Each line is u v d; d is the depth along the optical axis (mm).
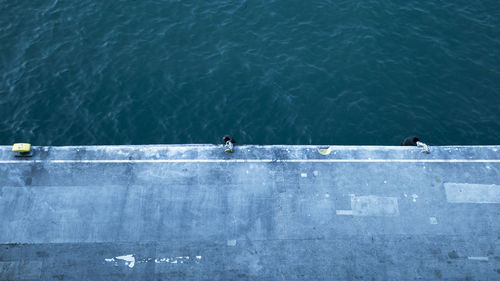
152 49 32656
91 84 30531
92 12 35125
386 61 32219
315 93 30172
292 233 21188
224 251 20625
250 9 35438
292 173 22891
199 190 22234
